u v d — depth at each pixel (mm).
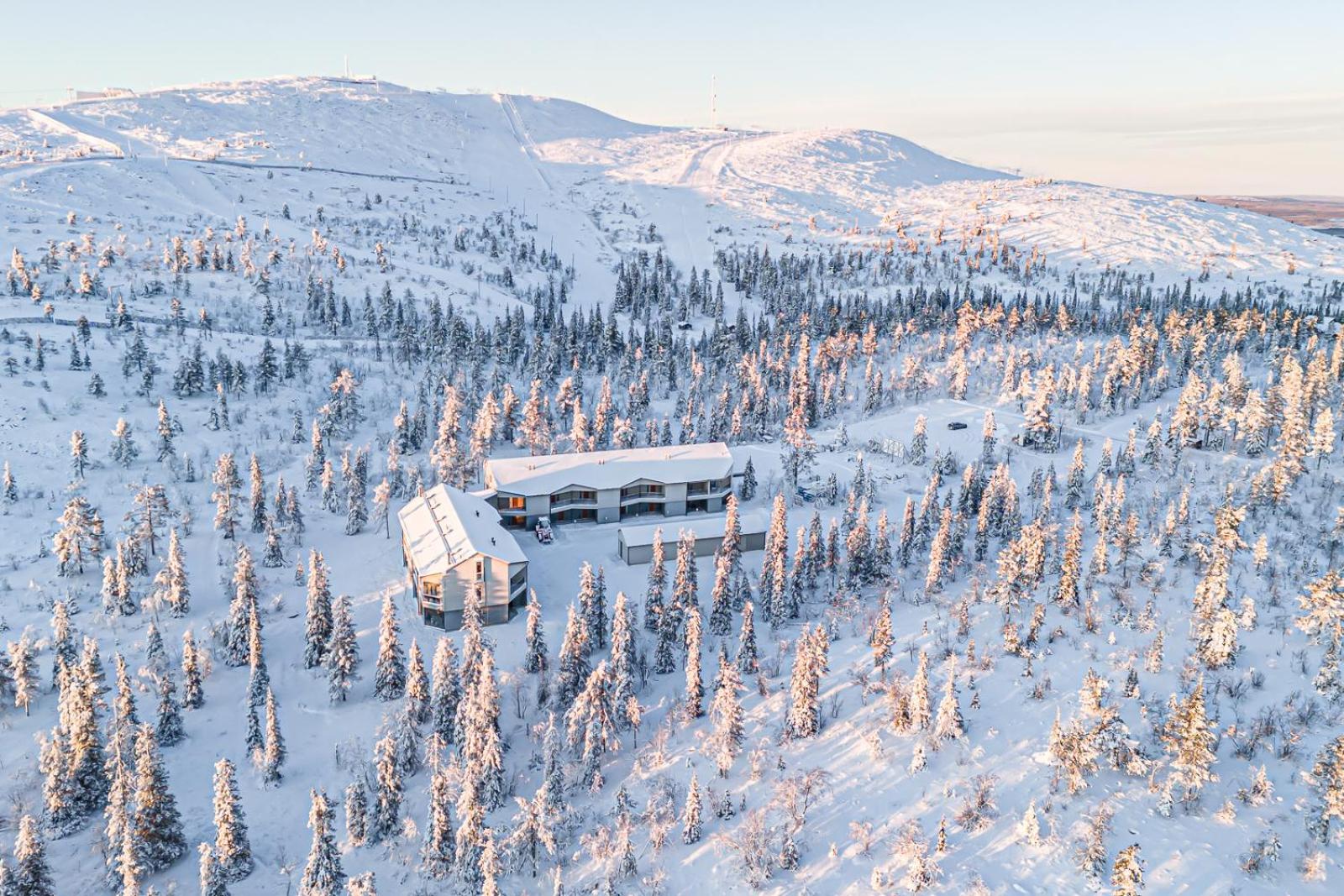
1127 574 90312
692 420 152625
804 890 56969
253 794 67062
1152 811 60344
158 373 156500
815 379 171000
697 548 104812
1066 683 74188
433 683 72750
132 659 82375
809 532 98875
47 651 83000
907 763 66875
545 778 65500
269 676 79875
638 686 79188
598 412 143375
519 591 92188
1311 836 56688
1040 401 136625
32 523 107375
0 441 124250
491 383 166875
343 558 104625
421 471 128500
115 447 124062
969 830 60375
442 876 59688
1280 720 67125
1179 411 127250
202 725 74938
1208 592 76625
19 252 198250
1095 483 118438
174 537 88750
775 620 88188
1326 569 89500
